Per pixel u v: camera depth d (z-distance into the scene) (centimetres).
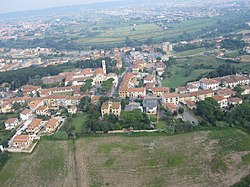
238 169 19038
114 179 19362
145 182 18775
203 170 19338
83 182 19325
